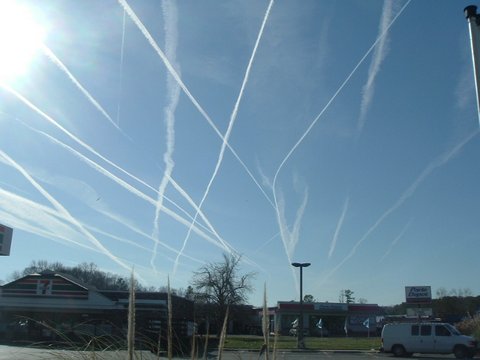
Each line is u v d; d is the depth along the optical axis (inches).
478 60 230.5
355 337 2775.6
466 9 234.8
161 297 1134.4
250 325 2143.2
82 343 187.3
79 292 1643.7
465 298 3174.2
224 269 2046.0
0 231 1168.2
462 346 1255.5
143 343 180.1
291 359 1105.4
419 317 2165.4
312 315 3184.1
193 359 180.4
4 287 1670.8
